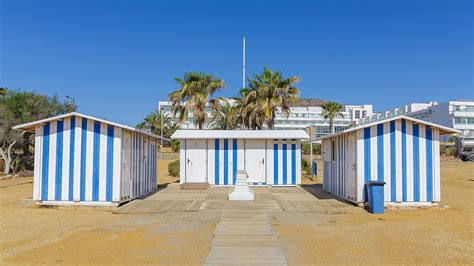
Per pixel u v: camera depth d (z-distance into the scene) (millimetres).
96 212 11312
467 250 7047
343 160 13781
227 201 13312
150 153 16234
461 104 83750
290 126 101062
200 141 19656
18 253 6863
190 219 10141
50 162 12070
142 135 14680
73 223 9641
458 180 23219
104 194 11883
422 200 11969
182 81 32406
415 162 12039
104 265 6145
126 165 12695
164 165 35938
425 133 12156
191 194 15492
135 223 9625
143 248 7191
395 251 6965
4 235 8297
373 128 12008
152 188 16688
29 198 13648
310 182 22125
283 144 19719
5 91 36844
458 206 12570
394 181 11938
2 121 24953
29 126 12242
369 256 6641
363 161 11961
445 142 68188
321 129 102250
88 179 11930
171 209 11578
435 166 12094
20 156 28547
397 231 8656
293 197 14578
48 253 6852
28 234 8391
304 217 10453
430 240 7805
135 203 12727
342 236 8148
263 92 30422
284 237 8047
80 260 6422
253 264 6164
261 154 19625
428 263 6254
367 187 11711
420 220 10062
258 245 7355
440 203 12930
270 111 30094
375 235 8250
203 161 19594
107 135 12008
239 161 19578
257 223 9492
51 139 12109
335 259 6457
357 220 10055
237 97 36000
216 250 6988
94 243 7578
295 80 30250
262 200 13633
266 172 19547
